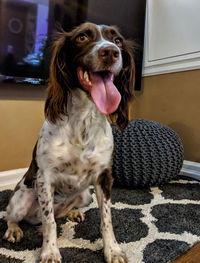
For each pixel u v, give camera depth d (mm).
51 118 1170
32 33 1979
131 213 1538
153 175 1928
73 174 1217
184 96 2514
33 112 2215
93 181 1277
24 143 2189
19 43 1937
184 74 2496
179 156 2031
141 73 2809
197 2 2334
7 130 2082
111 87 1130
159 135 1975
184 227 1362
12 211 1307
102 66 1074
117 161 1925
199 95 2383
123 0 2508
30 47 1988
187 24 2424
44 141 1189
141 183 1963
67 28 2146
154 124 2076
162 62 2656
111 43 1120
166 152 1940
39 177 1197
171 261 1056
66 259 1070
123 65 1367
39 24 1995
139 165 1896
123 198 1803
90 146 1188
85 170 1220
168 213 1547
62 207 1409
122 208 1619
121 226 1362
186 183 2219
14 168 2154
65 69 1207
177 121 2596
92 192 1938
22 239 1250
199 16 2324
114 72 1108
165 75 2670
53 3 2029
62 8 2088
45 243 1096
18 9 1889
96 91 1106
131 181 1962
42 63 2059
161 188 2059
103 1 2361
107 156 1237
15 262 1051
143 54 2863
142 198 1812
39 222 1411
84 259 1072
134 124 2029
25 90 2150
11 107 2088
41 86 2238
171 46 2580
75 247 1170
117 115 1388
